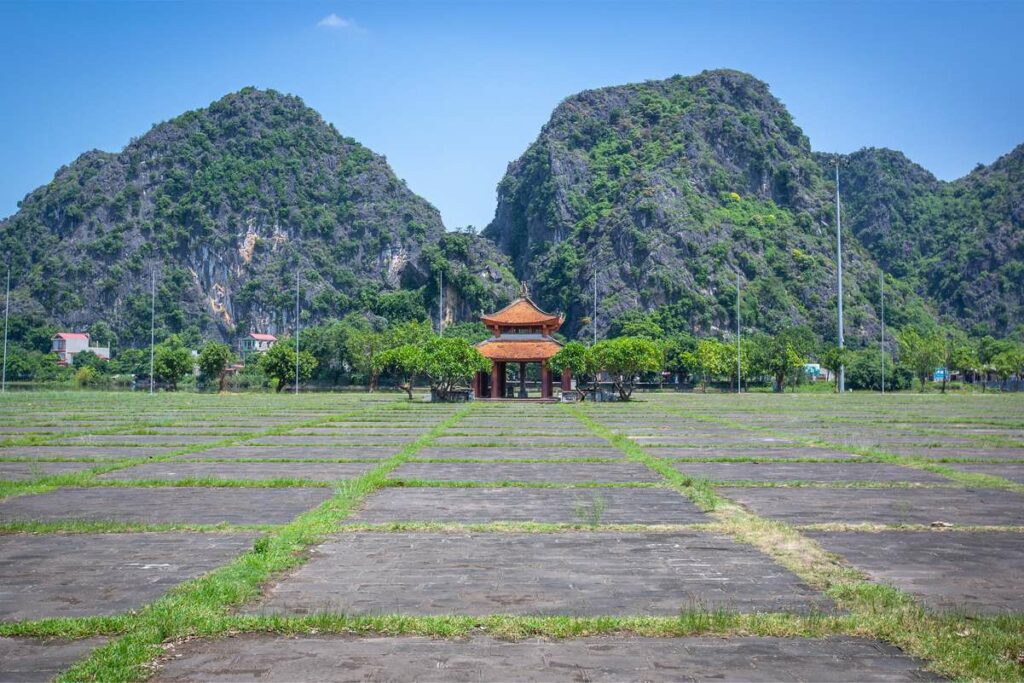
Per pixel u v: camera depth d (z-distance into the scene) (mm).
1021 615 9773
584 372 81188
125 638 9000
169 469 23734
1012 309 176875
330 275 188000
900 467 24234
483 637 9234
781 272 173750
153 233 183875
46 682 8047
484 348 83562
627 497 18594
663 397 90875
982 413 55000
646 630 9398
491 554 12945
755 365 118938
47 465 24703
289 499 18297
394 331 124688
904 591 10930
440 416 50750
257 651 8828
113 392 102938
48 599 10656
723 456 27188
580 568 12117
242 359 153250
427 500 18125
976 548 13312
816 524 15172
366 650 8859
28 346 160625
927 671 8305
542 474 22656
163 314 173750
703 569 12062
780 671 8312
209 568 12109
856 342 158750
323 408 61344
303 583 11336
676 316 158375
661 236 171000
